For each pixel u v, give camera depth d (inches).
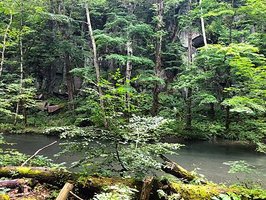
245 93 296.4
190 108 687.1
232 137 598.9
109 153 191.0
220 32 660.1
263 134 283.9
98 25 967.6
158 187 177.8
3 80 730.8
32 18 730.8
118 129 184.1
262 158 443.2
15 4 673.0
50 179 193.0
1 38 767.7
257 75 246.5
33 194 182.1
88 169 196.2
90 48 898.7
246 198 177.0
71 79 902.4
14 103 800.3
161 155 210.7
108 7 863.1
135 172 187.8
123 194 152.4
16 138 636.1
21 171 197.6
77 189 181.0
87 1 759.7
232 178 315.6
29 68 938.1
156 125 181.8
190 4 749.3
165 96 800.9
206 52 597.0
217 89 671.1
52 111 877.8
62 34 841.5
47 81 986.7
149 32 738.2
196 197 173.6
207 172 351.3
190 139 624.7
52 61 919.0
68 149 191.0
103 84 194.4
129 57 714.2
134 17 778.2
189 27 742.5
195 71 676.7
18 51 816.3
